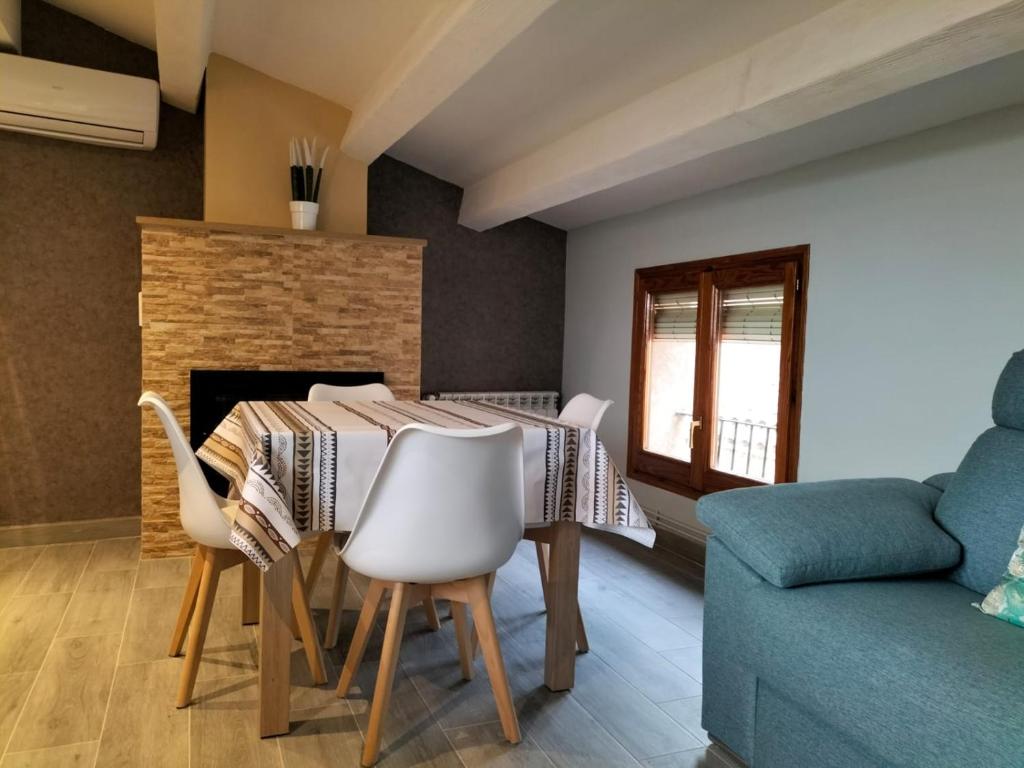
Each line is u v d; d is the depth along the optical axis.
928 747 1.29
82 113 3.52
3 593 3.00
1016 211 2.37
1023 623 1.52
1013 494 1.82
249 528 1.71
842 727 1.49
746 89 2.36
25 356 3.72
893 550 1.81
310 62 3.55
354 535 1.83
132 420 3.94
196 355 3.58
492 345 5.02
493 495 1.86
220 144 3.80
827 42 2.07
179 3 2.56
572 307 5.15
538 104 3.22
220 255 3.59
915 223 2.71
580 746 1.96
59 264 3.74
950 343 2.59
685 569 3.59
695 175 3.55
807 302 3.20
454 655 2.50
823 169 3.12
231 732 1.96
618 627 2.80
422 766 1.84
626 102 2.97
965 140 2.53
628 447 4.53
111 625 2.68
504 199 4.11
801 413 3.24
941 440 2.62
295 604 2.23
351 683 2.27
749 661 1.79
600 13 2.40
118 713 2.04
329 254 3.81
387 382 3.98
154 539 3.52
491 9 2.20
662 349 4.29
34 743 1.88
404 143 4.24
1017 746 1.16
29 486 3.77
